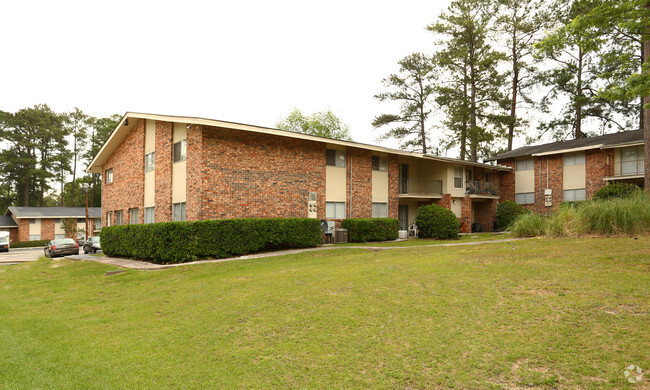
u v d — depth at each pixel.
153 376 4.72
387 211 23.72
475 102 36.59
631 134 26.80
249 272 11.00
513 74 38.22
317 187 19.92
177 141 17.88
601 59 9.06
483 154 42.28
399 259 11.32
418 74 38.72
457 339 4.95
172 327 6.54
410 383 4.12
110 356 5.45
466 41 35.28
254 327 6.12
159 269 12.83
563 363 4.12
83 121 67.06
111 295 10.12
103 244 20.22
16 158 58.69
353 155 21.94
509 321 5.28
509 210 26.44
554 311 5.41
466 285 7.07
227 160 16.58
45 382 4.73
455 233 21.88
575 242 11.38
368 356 4.79
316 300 7.10
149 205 19.92
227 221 15.05
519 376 4.01
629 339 4.41
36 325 7.57
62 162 62.84
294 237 17.06
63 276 14.19
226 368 4.81
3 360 5.61
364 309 6.37
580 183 27.41
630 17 8.16
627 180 25.55
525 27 34.78
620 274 6.79
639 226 12.06
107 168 25.88
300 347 5.24
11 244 42.56
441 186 27.03
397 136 40.94
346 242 20.42
